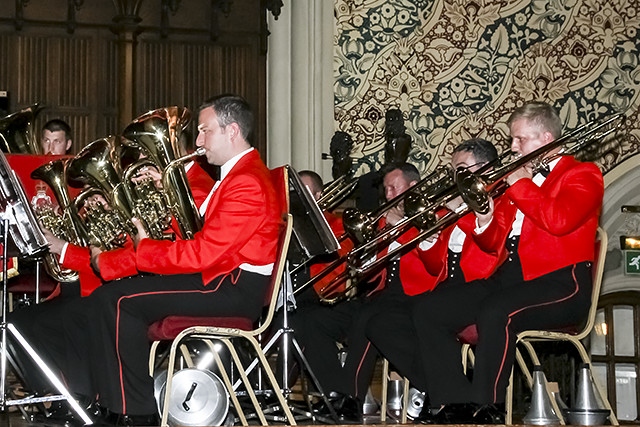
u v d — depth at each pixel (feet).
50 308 22.15
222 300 19.15
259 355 19.04
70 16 34.42
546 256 20.59
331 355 24.08
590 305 20.79
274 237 19.62
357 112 36.88
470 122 37.58
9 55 33.96
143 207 20.02
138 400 18.81
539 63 38.06
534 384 20.93
